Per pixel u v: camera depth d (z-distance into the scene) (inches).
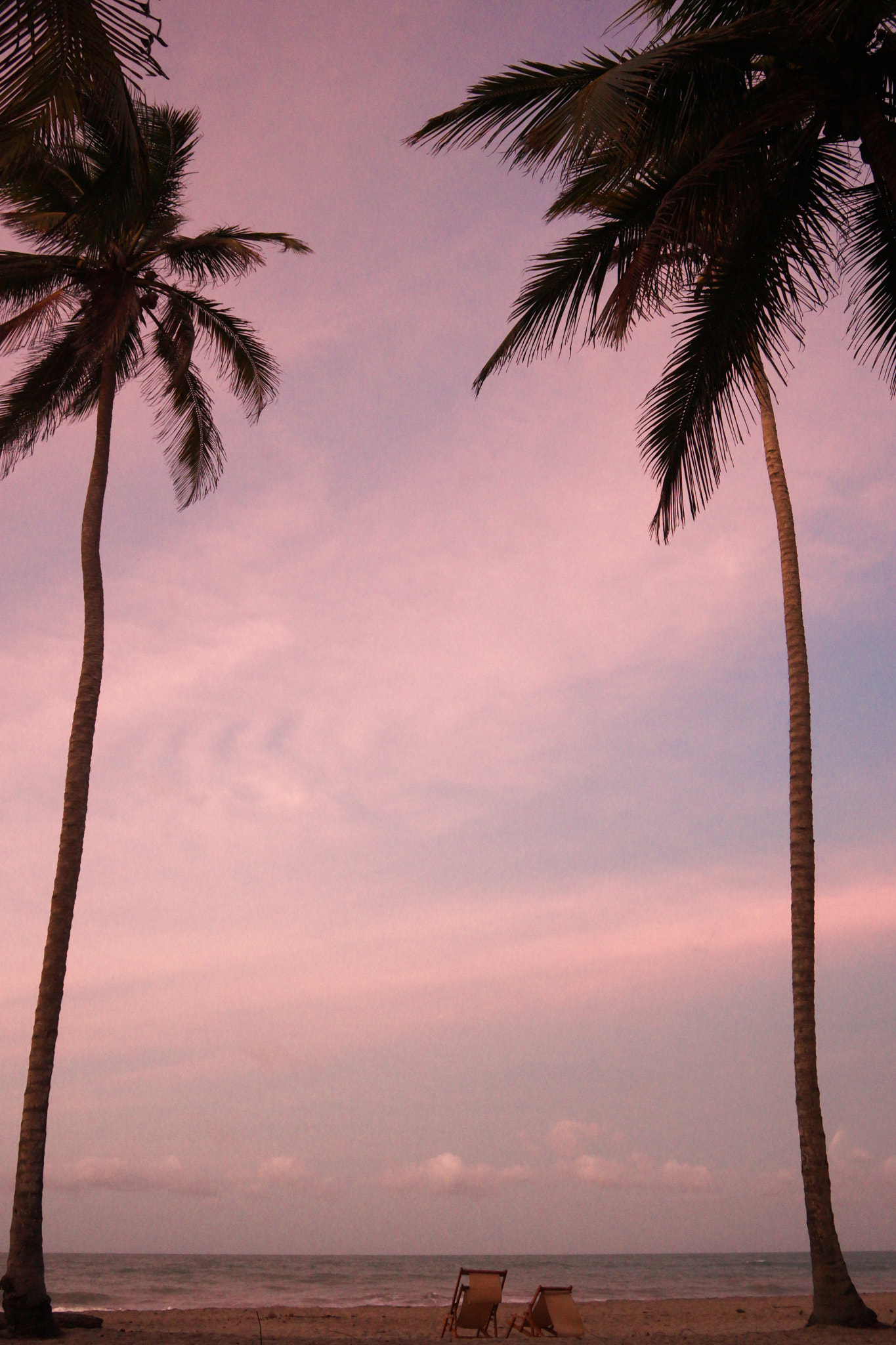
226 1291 1866.4
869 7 311.6
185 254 653.3
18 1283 454.9
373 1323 802.2
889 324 403.5
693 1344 434.3
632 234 428.8
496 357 448.1
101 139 562.6
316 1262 3700.8
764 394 581.0
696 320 401.4
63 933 516.1
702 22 364.2
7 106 183.8
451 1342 504.7
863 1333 413.1
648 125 364.8
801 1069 474.6
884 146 327.9
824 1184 456.1
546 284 433.1
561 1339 519.8
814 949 494.3
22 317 627.5
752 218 381.7
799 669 543.2
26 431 682.8
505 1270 597.6
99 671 577.0
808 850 510.0
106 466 624.1
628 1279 2455.7
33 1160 475.2
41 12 179.8
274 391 707.4
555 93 382.3
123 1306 1510.8
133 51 185.9
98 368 674.2
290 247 668.7
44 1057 492.7
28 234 631.2
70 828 535.5
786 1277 2551.7
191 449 713.0
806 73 339.0
